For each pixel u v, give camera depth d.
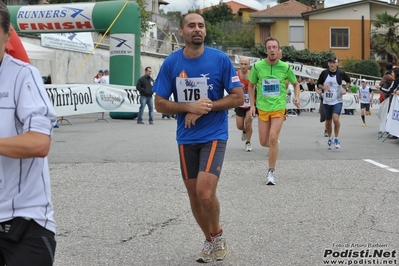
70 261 5.27
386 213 7.00
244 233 6.15
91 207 7.31
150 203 7.53
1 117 2.97
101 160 11.13
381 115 16.08
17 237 2.96
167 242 5.88
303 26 62.38
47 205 3.09
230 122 23.12
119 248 5.67
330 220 6.68
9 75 3.00
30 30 24.09
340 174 9.70
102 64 37.28
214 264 5.20
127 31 23.09
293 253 5.49
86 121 22.16
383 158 11.63
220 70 5.14
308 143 14.61
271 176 8.79
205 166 4.97
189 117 4.97
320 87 12.94
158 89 5.18
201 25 5.07
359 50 59.31
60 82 32.72
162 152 12.34
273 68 9.20
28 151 2.89
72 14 23.50
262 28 63.34
